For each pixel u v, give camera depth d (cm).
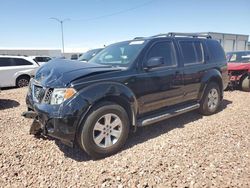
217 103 583
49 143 409
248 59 988
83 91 337
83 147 346
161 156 353
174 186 280
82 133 339
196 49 532
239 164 324
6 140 421
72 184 292
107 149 361
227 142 398
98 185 288
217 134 435
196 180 289
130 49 442
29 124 511
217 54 591
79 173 316
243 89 903
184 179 293
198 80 523
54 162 346
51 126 343
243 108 627
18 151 378
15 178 306
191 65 506
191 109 507
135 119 399
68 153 374
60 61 443
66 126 327
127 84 385
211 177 295
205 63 544
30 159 354
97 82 353
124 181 294
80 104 330
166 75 447
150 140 418
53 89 344
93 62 474
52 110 333
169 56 467
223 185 277
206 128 469
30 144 404
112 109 362
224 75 605
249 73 877
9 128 486
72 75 348
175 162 333
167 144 395
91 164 340
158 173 307
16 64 1184
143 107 418
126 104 390
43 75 394
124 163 337
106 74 367
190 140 410
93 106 345
